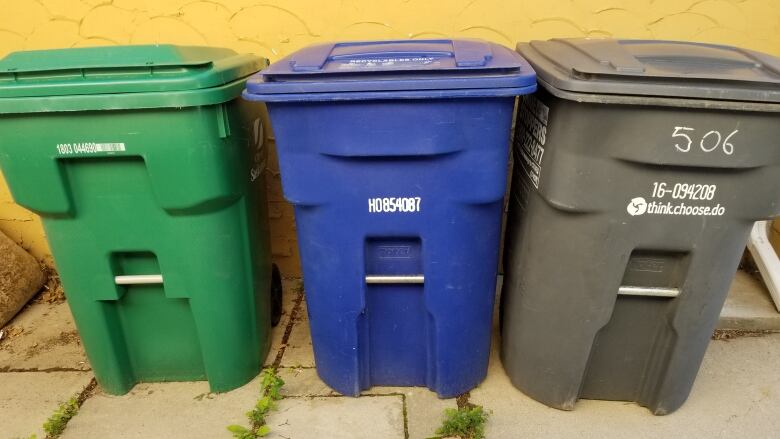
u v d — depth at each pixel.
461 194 2.04
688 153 1.82
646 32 2.93
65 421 2.40
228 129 2.12
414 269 2.23
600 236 2.01
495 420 2.38
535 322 2.31
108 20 3.00
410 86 1.83
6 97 1.93
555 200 2.01
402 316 2.37
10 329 3.06
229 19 2.98
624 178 1.90
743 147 1.80
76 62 2.00
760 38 2.92
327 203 2.08
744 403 2.46
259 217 2.60
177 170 2.05
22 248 3.35
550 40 2.59
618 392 2.44
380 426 2.36
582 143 1.88
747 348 2.79
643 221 1.97
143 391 2.58
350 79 1.87
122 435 2.35
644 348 2.30
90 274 2.29
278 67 1.98
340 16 2.96
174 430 2.37
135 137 2.01
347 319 2.30
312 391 2.55
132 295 2.42
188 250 2.23
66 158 2.05
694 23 2.91
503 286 2.72
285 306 3.21
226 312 2.40
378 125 1.90
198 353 2.56
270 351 2.83
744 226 1.98
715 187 1.89
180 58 2.04
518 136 2.54
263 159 2.66
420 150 1.94
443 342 2.33
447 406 2.45
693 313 2.12
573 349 2.25
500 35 2.97
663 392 2.32
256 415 2.37
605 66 1.86
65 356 2.85
